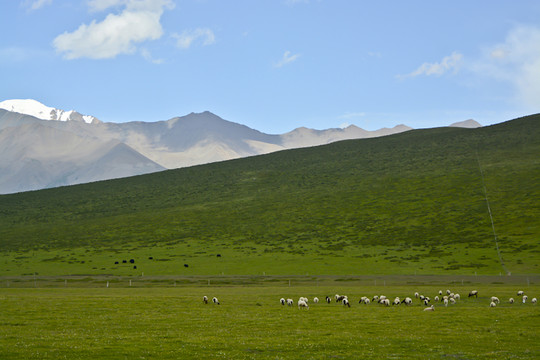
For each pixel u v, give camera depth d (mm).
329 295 63438
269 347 29312
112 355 26812
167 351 27938
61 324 38031
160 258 122750
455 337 32406
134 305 51375
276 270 103750
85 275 102812
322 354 27594
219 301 56156
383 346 29656
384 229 139375
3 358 25766
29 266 116562
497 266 95938
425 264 103000
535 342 30797
